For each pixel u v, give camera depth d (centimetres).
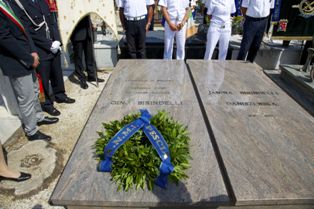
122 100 240
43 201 223
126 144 151
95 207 141
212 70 333
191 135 188
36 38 314
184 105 233
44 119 337
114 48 509
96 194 137
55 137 312
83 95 422
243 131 194
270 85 286
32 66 263
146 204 133
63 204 136
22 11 295
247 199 133
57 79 376
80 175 149
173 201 133
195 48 531
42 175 245
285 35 500
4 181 238
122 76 305
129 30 444
